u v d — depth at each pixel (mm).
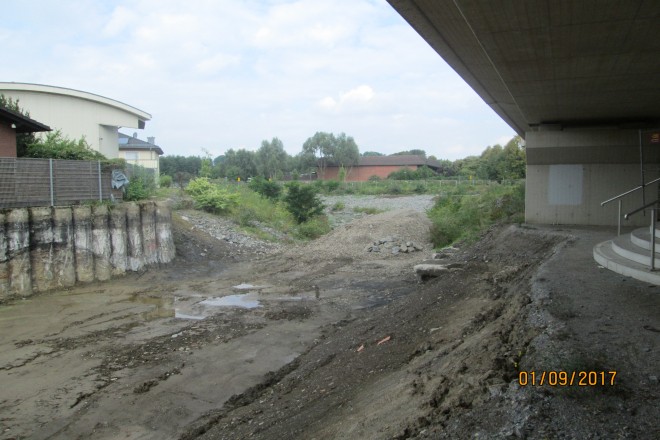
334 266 21125
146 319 13273
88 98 34219
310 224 34438
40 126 20062
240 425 6793
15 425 7496
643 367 4348
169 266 20641
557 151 17984
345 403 5938
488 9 7555
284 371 9359
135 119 37500
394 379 6066
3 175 16312
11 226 15422
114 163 22125
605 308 6117
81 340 11492
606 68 10719
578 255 10367
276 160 90688
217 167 85688
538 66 10555
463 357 5551
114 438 7105
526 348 5004
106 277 18109
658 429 3395
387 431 4176
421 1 7742
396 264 21281
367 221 28656
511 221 20359
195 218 27859
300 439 5098
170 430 7297
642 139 17047
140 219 19812
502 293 9172
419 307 10758
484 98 15219
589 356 4555
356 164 96938
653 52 9562
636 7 7430
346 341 10078
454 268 14016
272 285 17719
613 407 3703
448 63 11281
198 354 10500
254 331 12078
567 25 8195
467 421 3760
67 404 8180
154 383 8992
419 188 64062
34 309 14305
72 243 17281
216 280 18766
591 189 17938
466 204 28688
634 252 8539
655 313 5875
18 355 10500
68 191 18469
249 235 27781
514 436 3408
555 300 6527
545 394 3873
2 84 31281
